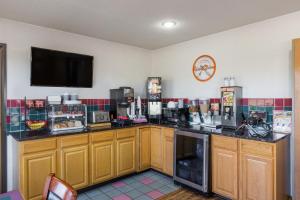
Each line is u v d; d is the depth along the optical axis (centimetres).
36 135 245
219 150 258
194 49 365
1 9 242
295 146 230
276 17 268
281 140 228
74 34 333
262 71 282
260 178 223
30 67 287
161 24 293
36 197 238
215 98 335
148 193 280
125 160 323
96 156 289
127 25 296
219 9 244
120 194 277
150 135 355
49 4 229
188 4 230
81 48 341
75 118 303
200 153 271
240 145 239
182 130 294
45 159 245
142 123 349
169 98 410
